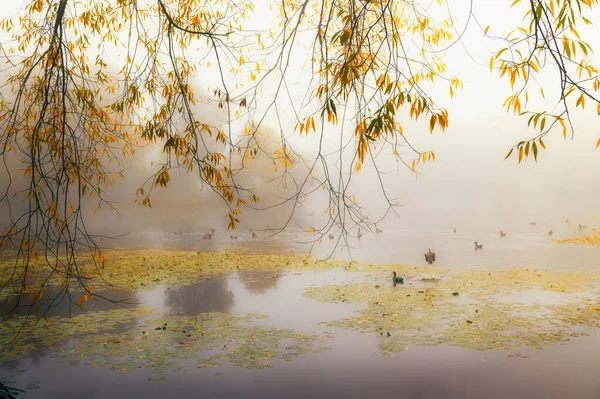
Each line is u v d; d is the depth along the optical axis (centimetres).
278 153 312
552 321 927
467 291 1254
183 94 330
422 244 2783
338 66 266
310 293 1252
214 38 297
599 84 212
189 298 1191
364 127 257
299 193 261
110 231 3678
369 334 859
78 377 654
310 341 822
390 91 243
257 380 648
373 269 1702
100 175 397
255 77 354
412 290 1276
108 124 418
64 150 307
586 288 1279
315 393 600
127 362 716
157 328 905
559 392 596
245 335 860
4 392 379
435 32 344
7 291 1184
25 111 339
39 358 730
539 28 197
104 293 1230
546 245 2611
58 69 306
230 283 1412
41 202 303
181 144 358
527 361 707
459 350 762
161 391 610
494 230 3962
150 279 1461
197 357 738
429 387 616
